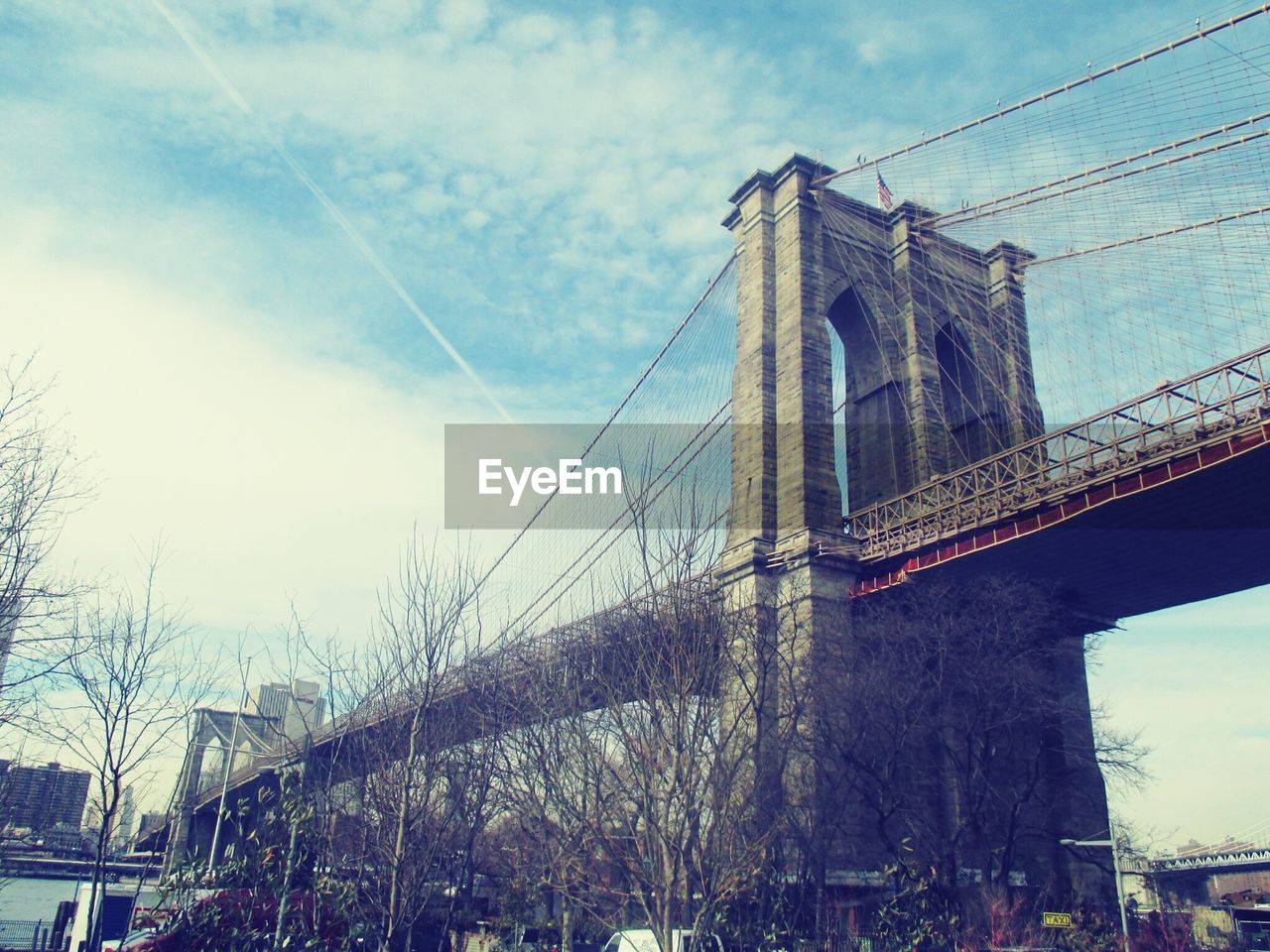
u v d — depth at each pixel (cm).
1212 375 3700
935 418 5744
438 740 2017
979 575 4700
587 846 1719
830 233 6069
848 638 4169
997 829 4175
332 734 2020
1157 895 6181
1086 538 4378
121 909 2698
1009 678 4159
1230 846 9800
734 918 2064
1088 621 5359
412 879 1744
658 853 1498
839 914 2775
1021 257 6531
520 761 2094
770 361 5641
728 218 6456
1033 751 4966
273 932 1811
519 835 2786
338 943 1853
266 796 1955
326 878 1773
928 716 4044
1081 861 4700
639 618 1789
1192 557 4662
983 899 3653
